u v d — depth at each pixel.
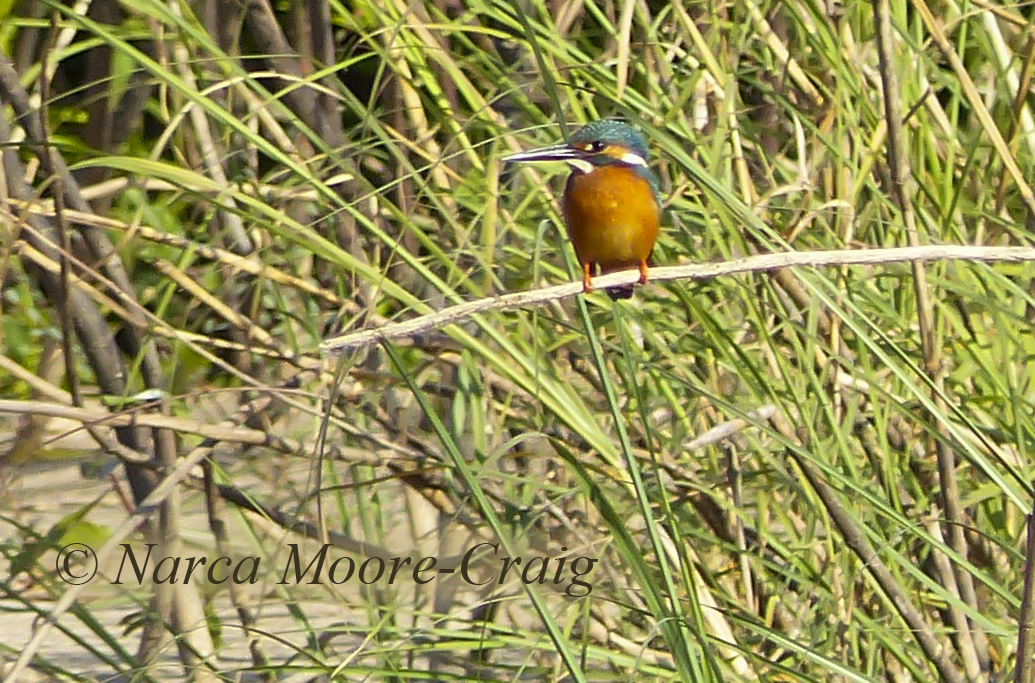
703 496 8.94
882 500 7.79
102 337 8.36
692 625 6.62
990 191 9.30
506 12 8.51
